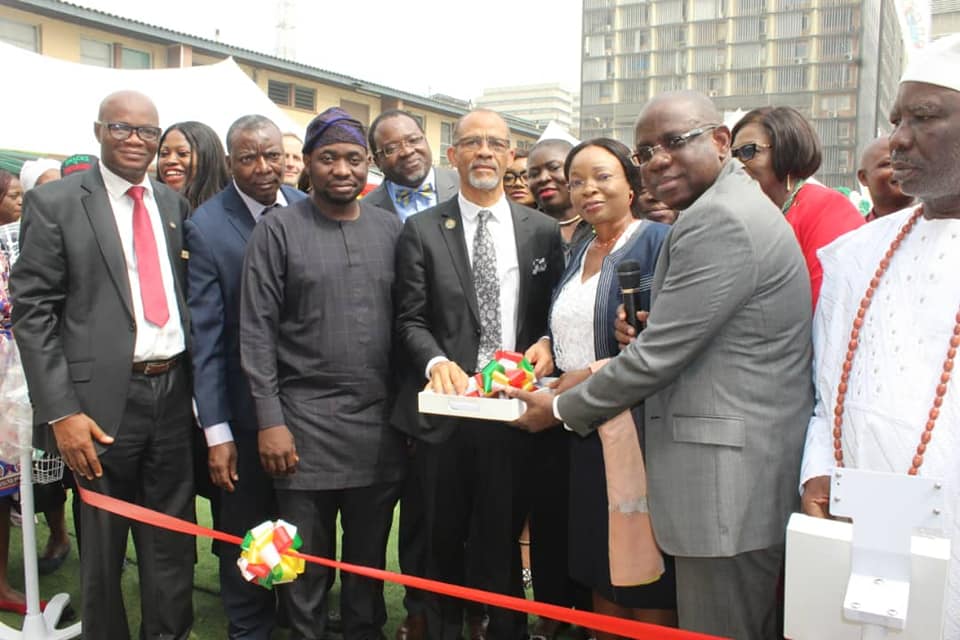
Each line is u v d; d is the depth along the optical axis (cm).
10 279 262
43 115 873
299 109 2173
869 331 182
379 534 292
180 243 296
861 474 133
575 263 279
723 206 200
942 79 160
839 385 187
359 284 280
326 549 284
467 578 296
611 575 238
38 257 258
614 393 215
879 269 183
